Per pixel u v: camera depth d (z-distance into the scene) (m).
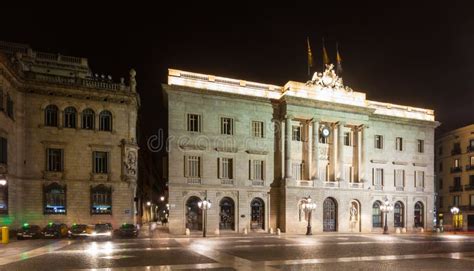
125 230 43.53
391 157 65.06
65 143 45.97
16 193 43.03
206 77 54.31
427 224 66.69
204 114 53.34
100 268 21.20
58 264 22.66
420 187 66.94
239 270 20.59
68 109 46.81
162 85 51.38
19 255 26.88
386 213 58.47
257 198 55.50
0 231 38.00
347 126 61.97
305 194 55.88
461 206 75.38
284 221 54.38
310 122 58.22
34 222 43.84
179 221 50.59
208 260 24.58
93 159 47.12
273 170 56.66
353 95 61.94
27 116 44.78
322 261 24.31
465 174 76.00
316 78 59.47
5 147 40.50
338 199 58.25
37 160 44.72
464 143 77.31
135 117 50.19
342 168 58.97
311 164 57.66
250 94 56.47
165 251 29.73
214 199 52.75
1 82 39.09
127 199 48.19
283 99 55.88
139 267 21.58
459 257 26.91
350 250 31.38
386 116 64.56
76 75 54.50
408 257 26.70
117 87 48.88
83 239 40.62
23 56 51.34
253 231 54.44
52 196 44.91
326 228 57.75
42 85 45.22
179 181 51.06
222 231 52.91
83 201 46.06
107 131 48.03
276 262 23.73
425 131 68.56
